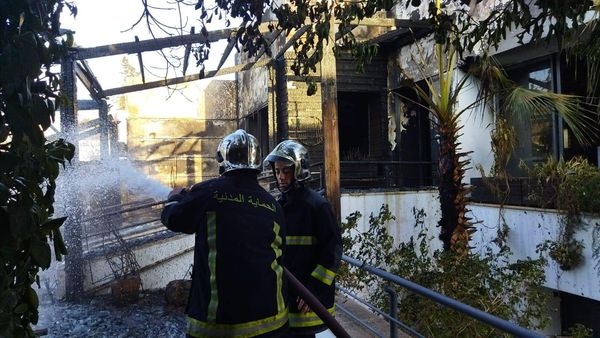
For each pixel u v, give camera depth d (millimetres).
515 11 3658
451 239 6195
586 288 6137
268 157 2887
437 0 4250
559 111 6215
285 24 3508
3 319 1369
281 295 2148
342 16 3627
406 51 10938
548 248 6488
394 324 3297
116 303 7492
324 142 6801
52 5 1610
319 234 2781
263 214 2168
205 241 2057
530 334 1827
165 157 17219
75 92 6977
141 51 6805
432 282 5219
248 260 2035
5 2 1319
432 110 6539
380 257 6168
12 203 1391
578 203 6105
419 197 9266
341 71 11461
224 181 2184
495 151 7789
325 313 2312
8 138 1452
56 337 6047
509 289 5297
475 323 4797
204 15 3285
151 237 9062
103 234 8656
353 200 8750
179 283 7656
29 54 1326
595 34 4582
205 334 1965
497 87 6762
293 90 11125
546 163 6906
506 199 7465
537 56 7945
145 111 17047
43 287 7707
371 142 12328
